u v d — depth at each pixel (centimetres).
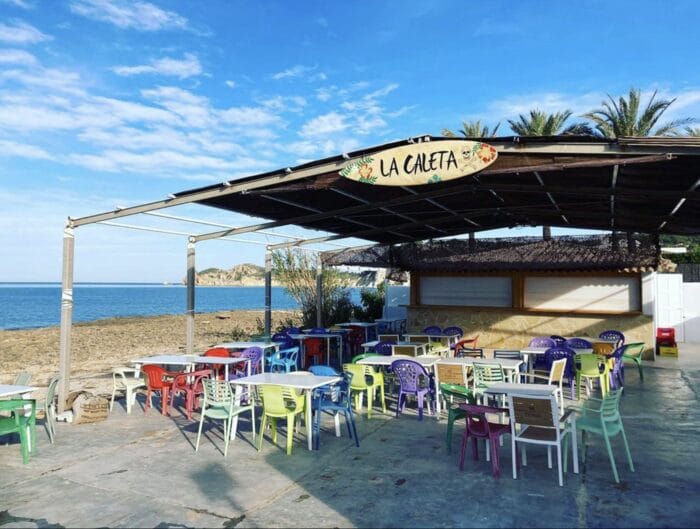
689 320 1683
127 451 599
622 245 1280
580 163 539
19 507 444
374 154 648
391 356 862
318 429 607
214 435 665
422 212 981
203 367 924
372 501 447
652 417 727
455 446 605
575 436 511
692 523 398
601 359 870
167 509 436
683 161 518
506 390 582
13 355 1714
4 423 571
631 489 466
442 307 1478
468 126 2492
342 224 1105
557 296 1353
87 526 406
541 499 446
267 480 501
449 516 415
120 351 1750
